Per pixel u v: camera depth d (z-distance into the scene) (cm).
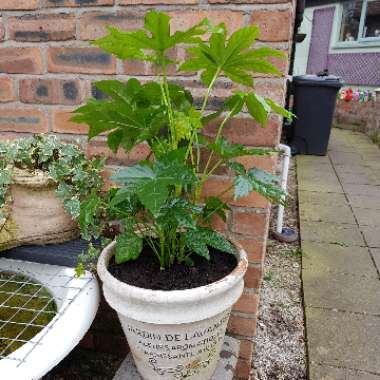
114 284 83
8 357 76
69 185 102
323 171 366
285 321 157
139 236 96
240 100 86
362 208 275
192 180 71
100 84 87
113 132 95
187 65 85
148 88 90
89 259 102
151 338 85
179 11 97
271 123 100
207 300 81
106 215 105
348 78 656
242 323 118
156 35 75
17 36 110
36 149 102
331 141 508
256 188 81
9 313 94
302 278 186
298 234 236
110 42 77
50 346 80
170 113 84
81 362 134
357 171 366
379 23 611
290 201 293
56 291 97
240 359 123
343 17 653
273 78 96
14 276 103
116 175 75
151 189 69
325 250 214
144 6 99
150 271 93
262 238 109
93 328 134
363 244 222
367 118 550
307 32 716
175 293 79
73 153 104
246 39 74
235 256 97
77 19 105
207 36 97
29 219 102
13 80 115
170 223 85
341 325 152
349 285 180
